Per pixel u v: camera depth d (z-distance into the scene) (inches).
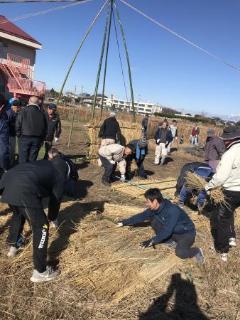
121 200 350.0
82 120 1469.0
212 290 203.9
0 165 306.3
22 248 219.8
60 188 206.4
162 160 615.8
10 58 1248.8
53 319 168.6
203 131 1289.4
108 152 393.1
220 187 239.1
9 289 183.6
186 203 343.0
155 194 228.1
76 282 196.5
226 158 228.7
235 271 227.6
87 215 282.5
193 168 324.5
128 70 572.1
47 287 189.8
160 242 242.4
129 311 179.3
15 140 366.3
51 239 235.5
